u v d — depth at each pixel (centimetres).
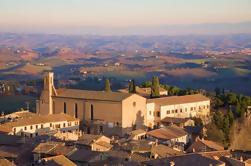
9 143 15388
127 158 12538
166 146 14862
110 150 13800
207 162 11194
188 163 11212
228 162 12188
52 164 11675
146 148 13988
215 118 19012
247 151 15125
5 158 13112
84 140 14762
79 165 12325
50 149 13212
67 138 16300
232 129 18912
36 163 12375
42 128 19288
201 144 15200
